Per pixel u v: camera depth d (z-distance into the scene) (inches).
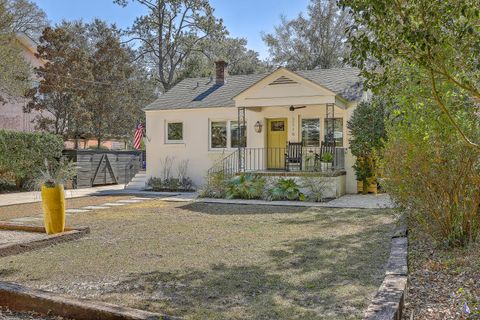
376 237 285.4
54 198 293.9
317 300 164.2
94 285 188.5
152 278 197.9
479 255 212.1
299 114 648.4
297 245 266.7
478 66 147.9
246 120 676.1
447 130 211.8
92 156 815.1
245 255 241.4
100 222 372.8
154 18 1251.8
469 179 224.7
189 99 737.6
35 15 1374.3
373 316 129.5
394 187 257.8
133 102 1219.9
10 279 199.2
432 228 243.9
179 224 356.5
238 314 150.9
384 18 149.3
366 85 177.8
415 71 176.2
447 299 160.4
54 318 153.8
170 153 725.9
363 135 568.1
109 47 1135.0
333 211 423.8
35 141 731.4
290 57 1558.8
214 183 577.0
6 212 461.1
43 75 981.2
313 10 1525.6
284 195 529.3
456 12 139.9
